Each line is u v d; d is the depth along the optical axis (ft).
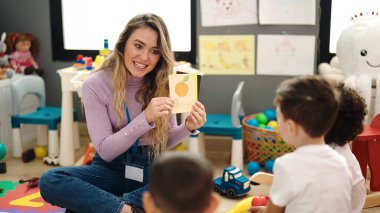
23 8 10.06
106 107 5.79
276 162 3.98
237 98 8.48
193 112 5.69
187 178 3.07
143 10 9.67
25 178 8.13
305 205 3.81
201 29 9.45
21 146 9.28
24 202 7.06
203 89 9.72
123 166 5.81
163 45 5.60
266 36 9.25
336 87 4.29
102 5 9.81
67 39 10.15
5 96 9.31
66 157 8.83
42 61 10.23
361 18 8.27
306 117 3.85
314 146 3.93
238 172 7.44
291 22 9.10
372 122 7.29
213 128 8.58
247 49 9.37
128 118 5.81
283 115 4.00
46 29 10.07
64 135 8.81
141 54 5.55
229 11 9.24
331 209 3.86
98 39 10.02
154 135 5.79
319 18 9.09
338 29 9.21
